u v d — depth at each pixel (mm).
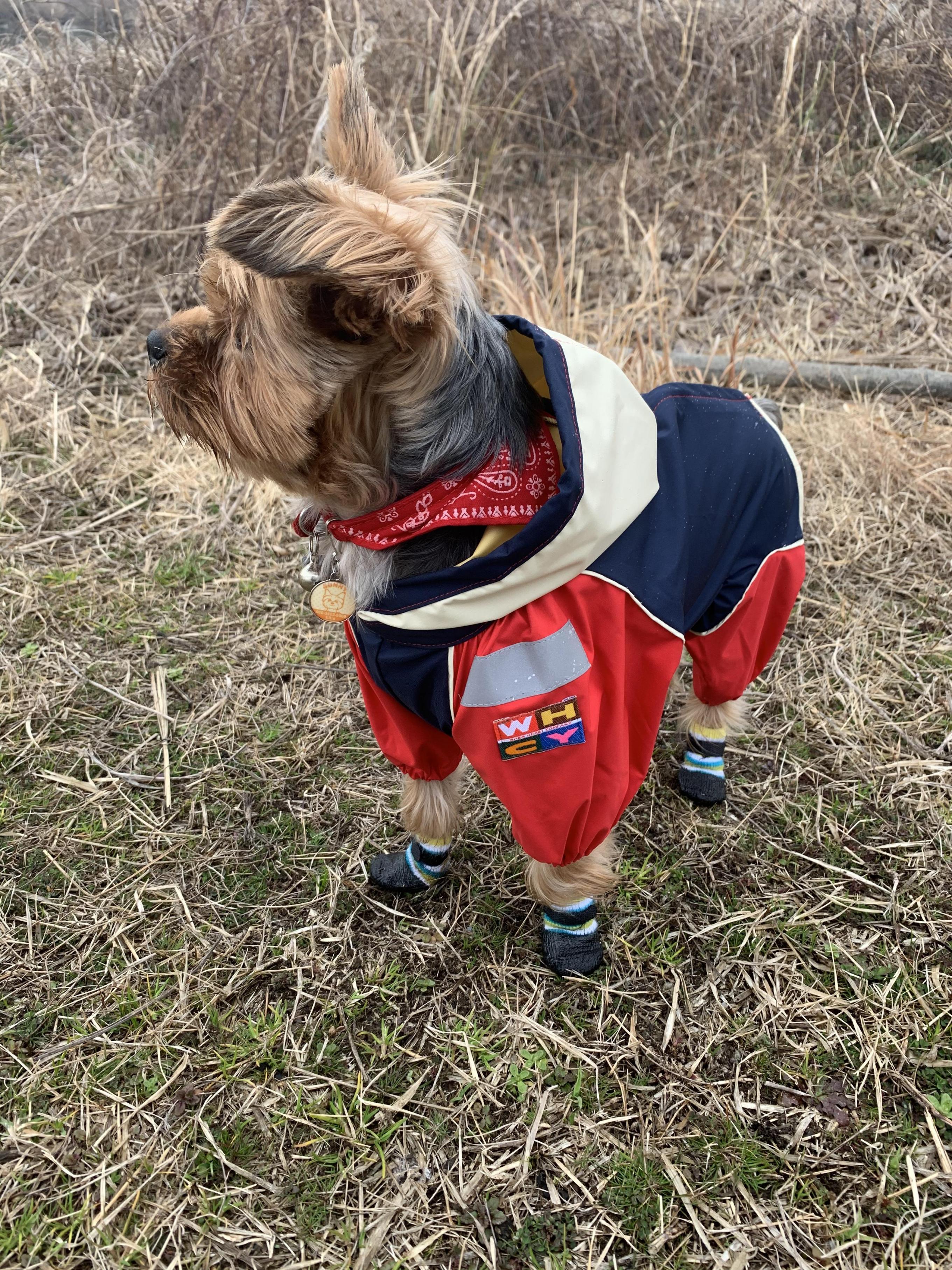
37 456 1140
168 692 854
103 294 1403
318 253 415
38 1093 574
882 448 1090
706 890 697
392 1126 564
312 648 907
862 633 905
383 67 1543
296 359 471
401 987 638
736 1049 603
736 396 627
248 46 1417
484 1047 605
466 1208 530
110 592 957
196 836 732
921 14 1600
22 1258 506
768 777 783
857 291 1415
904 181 1563
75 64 1683
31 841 721
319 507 550
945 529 1030
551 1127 565
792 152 1571
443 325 454
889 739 804
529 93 1747
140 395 1264
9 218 1457
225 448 509
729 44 1658
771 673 875
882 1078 583
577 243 1565
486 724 505
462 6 1638
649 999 631
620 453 509
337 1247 514
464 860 727
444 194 680
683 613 565
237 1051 598
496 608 498
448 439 504
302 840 734
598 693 521
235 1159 549
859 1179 537
